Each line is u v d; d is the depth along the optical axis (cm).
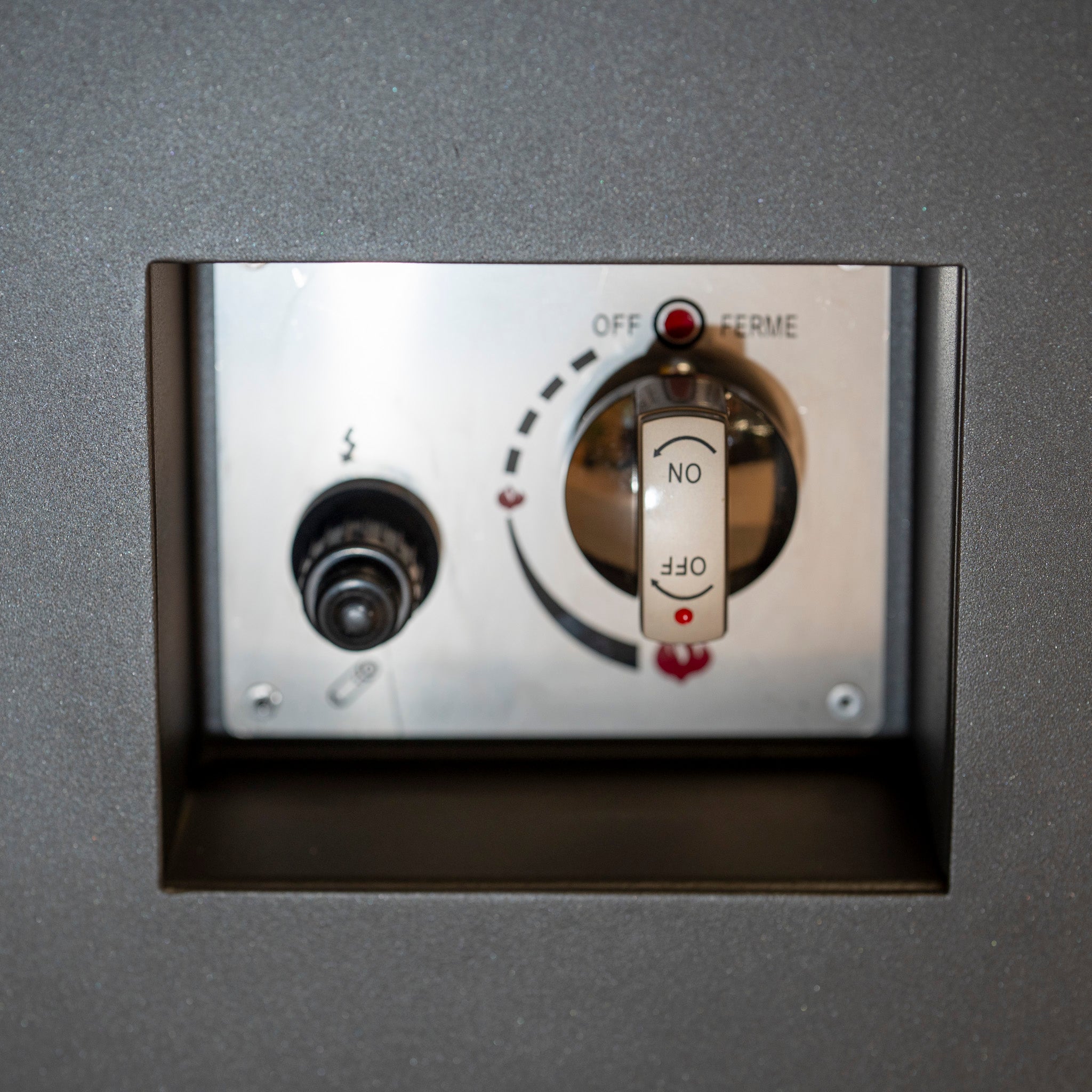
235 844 35
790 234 32
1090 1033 34
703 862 35
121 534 33
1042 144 31
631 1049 34
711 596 33
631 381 36
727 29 31
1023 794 33
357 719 38
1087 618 33
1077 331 32
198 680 38
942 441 34
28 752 33
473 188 32
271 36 31
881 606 38
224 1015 34
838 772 38
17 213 32
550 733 38
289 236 32
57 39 31
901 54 31
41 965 34
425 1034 34
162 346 34
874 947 34
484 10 31
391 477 37
